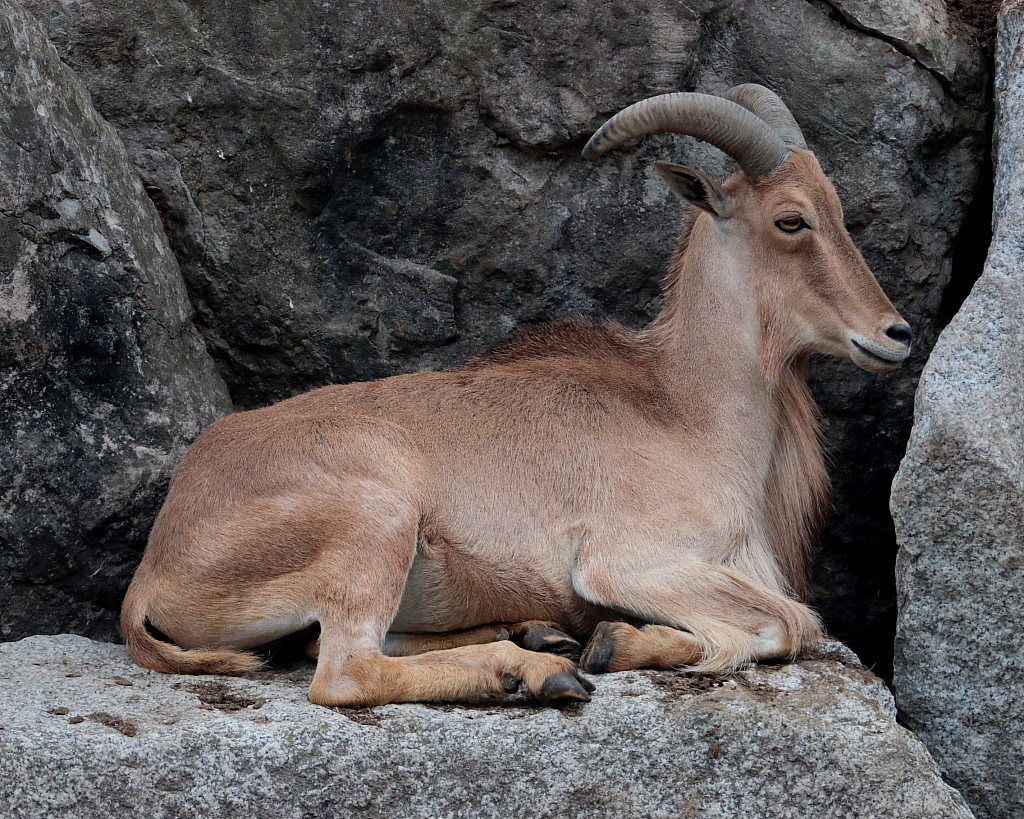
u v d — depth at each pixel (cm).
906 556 922
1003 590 898
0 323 1015
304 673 934
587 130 1179
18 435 1026
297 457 917
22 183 1028
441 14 1162
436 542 935
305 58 1162
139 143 1161
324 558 886
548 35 1170
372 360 1195
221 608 905
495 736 798
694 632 906
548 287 1198
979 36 1235
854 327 958
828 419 1212
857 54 1186
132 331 1090
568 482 955
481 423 969
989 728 920
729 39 1197
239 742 773
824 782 806
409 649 967
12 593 1029
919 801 802
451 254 1195
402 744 790
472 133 1180
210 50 1160
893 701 884
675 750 805
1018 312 960
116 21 1151
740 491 979
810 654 945
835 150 1188
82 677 889
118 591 1080
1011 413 909
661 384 1016
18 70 1044
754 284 988
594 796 797
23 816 752
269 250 1180
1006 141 1116
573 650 938
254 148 1170
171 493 959
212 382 1174
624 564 931
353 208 1185
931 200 1208
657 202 1198
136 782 759
